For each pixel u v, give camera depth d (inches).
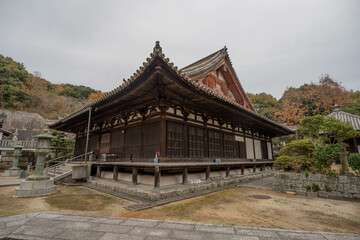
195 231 153.9
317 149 323.0
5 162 847.7
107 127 508.1
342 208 238.8
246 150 583.2
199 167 385.7
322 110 1662.2
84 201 266.5
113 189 339.3
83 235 143.9
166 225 167.5
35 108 1876.2
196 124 406.3
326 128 315.3
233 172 515.5
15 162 637.3
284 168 368.2
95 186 378.3
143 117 374.9
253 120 510.6
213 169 451.8
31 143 913.5
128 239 137.1
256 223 184.2
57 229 155.6
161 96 314.3
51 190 318.3
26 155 919.7
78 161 591.8
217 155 452.4
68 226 162.6
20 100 1801.2
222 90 585.6
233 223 182.7
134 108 392.8
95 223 170.6
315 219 197.2
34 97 1895.9
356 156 279.9
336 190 291.9
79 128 674.2
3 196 291.9
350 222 188.9
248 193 332.2
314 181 312.3
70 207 235.6
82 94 2566.4
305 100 1745.8
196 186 330.0
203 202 266.8
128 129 420.8
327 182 301.7
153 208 233.3
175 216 202.7
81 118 522.9
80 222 172.9
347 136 311.9
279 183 349.7
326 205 253.1
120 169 430.0
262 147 693.3
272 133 753.6
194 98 332.5
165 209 229.3
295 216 206.8
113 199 279.3
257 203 263.1
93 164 469.4
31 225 163.9
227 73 589.3
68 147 886.4
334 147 303.3
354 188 278.8
